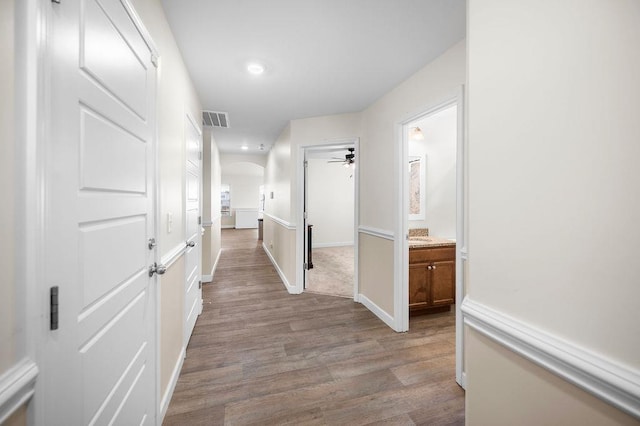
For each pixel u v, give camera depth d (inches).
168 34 62.4
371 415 58.0
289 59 78.8
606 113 21.6
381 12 59.1
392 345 86.7
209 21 62.2
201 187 113.8
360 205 122.9
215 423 55.7
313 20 61.9
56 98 25.3
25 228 22.0
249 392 64.7
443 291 111.3
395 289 96.7
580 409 23.7
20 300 21.6
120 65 37.4
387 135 102.0
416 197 132.3
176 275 69.5
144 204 46.6
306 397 63.1
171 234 65.6
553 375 25.8
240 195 443.2
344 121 126.2
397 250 95.8
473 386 35.6
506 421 30.8
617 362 21.0
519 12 28.7
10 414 20.5
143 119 46.1
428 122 128.2
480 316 33.0
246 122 141.8
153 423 51.5
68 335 27.4
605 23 21.6
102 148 33.2
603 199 21.9
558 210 25.1
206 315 108.7
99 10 32.3
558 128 25.0
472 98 34.9
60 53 25.8
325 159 271.6
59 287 25.9
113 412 36.6
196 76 89.4
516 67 29.0
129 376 41.4
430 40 69.4
